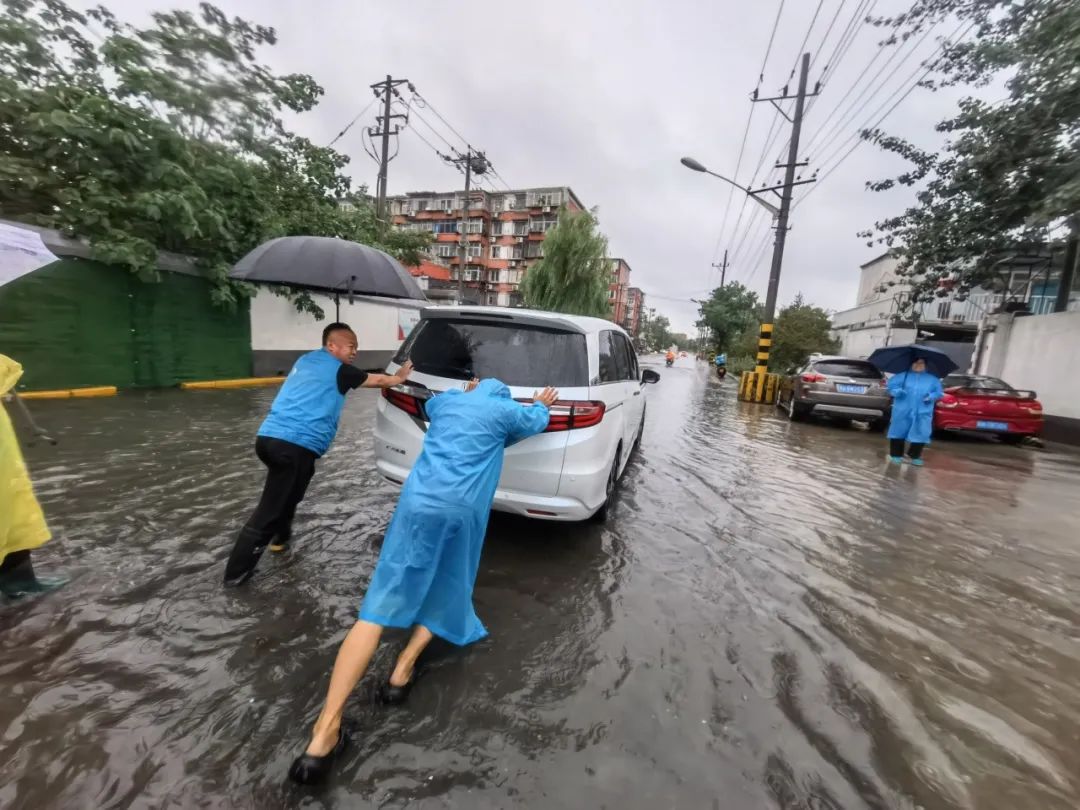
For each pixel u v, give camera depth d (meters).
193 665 2.40
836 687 2.56
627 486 5.77
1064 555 4.38
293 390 3.18
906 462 7.91
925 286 14.23
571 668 2.59
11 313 8.00
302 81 12.05
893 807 1.91
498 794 1.87
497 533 4.17
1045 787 2.03
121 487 4.57
